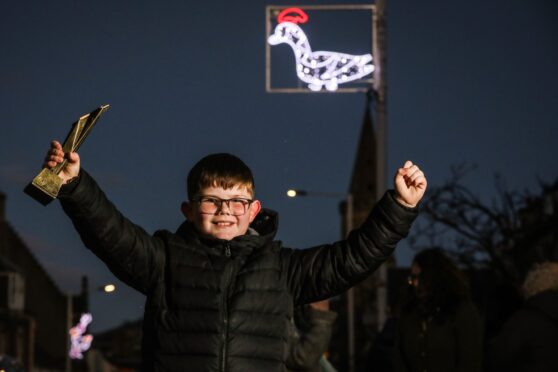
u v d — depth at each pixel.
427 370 8.57
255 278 5.02
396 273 39.00
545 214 38.09
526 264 38.47
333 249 5.14
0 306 73.69
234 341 4.92
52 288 93.62
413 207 5.04
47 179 4.66
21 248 85.25
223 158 5.20
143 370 5.05
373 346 9.52
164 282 5.06
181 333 4.95
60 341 96.06
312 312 8.66
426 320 8.61
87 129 4.81
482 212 40.03
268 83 15.19
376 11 18.05
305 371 8.63
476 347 8.56
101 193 4.95
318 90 13.82
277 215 5.46
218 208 5.12
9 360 10.52
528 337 7.72
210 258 5.05
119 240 4.98
